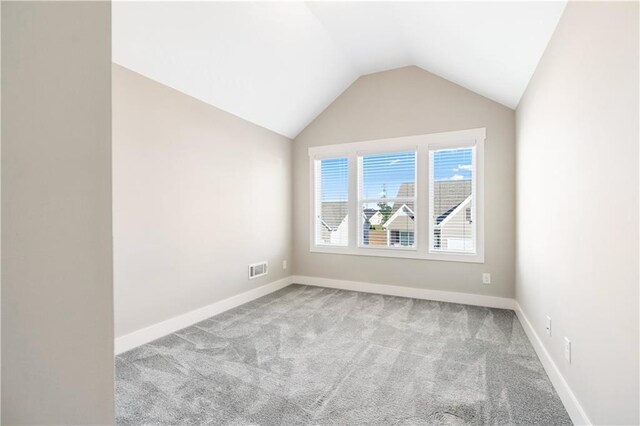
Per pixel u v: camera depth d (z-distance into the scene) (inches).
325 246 179.3
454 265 149.2
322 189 183.0
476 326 117.6
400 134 159.8
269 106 151.4
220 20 97.9
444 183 152.7
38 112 20.0
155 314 108.1
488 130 141.9
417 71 156.0
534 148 100.7
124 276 99.0
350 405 70.5
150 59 100.3
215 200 133.8
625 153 47.1
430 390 76.1
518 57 97.6
